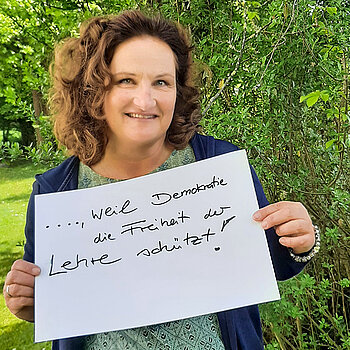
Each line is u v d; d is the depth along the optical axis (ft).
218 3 6.05
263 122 5.87
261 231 2.96
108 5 7.24
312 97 4.65
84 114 3.26
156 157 3.31
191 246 3.02
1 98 20.56
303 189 6.06
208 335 3.05
